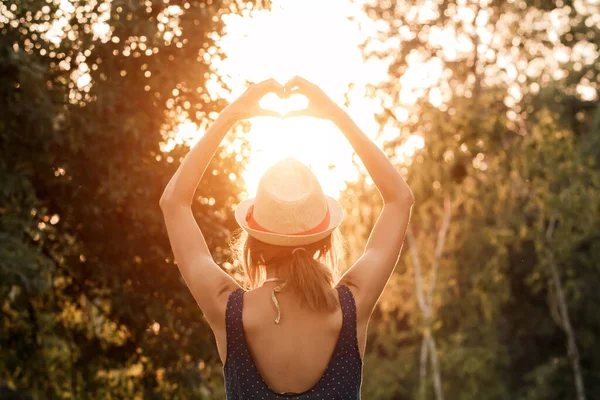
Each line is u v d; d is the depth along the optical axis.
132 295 8.33
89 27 7.74
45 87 7.62
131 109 7.68
